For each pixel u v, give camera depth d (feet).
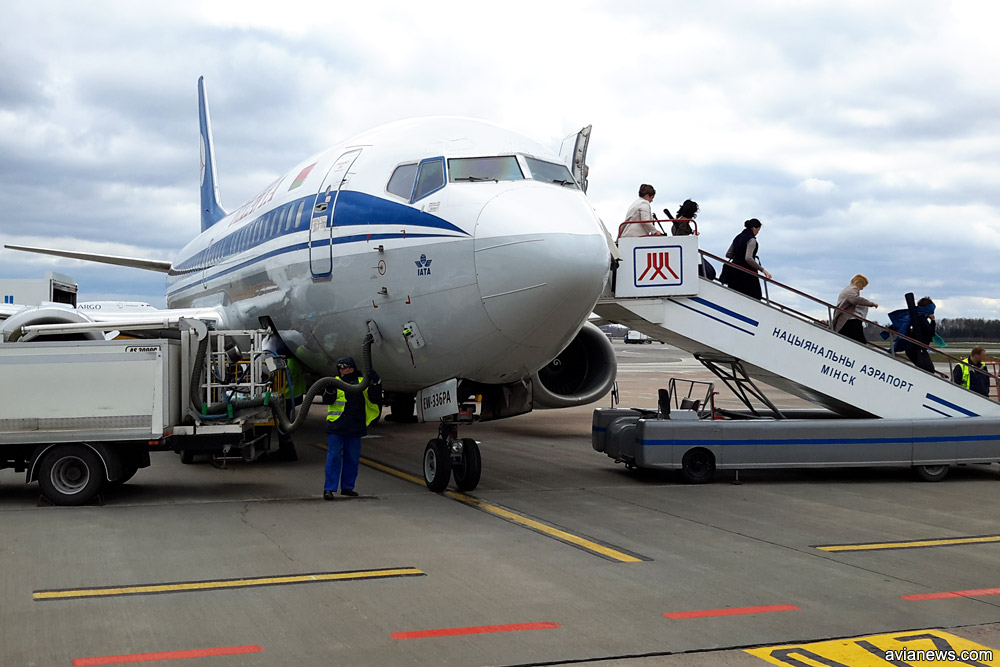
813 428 35.40
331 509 29.19
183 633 16.35
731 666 14.97
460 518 27.78
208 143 82.38
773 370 37.73
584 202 30.76
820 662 15.24
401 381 34.19
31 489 32.89
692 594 19.38
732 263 38.91
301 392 43.29
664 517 28.32
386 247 31.96
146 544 23.70
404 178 33.14
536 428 60.08
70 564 21.40
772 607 18.44
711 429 35.06
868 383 38.01
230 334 34.17
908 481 36.70
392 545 23.84
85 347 29.66
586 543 24.34
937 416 38.32
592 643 16.02
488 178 31.30
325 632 16.51
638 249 37.32
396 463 41.19
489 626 16.96
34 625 16.74
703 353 41.50
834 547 24.29
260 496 31.76
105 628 16.60
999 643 16.39
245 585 19.70
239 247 48.80
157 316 48.16
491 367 30.22
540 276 27.35
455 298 29.30
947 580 20.85
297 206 39.47
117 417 29.76
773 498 32.24
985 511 30.01
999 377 42.78
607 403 82.17
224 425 31.76
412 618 17.42
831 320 38.73
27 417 29.32
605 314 40.68
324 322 36.52
